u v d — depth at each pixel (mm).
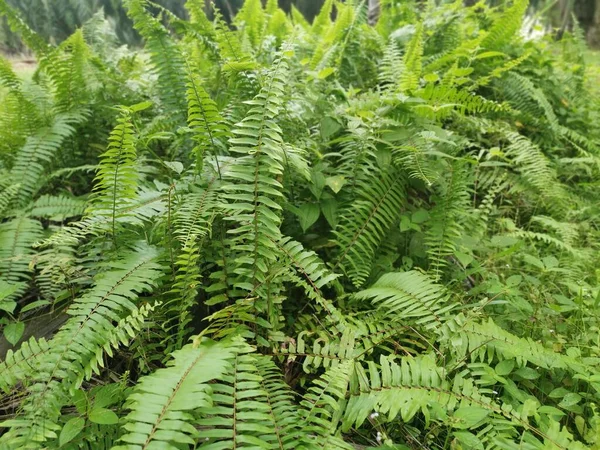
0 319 2311
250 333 2002
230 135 2367
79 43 3543
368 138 2775
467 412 1633
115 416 1548
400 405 1667
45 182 3252
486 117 4402
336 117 3078
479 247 2945
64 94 3559
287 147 2334
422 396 1716
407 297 2193
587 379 1769
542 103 4430
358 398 1754
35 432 1447
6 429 1918
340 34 4625
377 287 2373
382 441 1863
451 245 2688
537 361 1894
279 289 2150
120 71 4453
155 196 2494
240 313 1973
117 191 2211
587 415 1950
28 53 7199
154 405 1369
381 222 2895
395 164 2955
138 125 3266
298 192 2803
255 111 2004
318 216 2766
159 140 3600
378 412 1803
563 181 4418
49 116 3617
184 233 2111
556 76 5402
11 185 2980
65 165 3527
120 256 2258
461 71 3781
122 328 1774
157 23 3139
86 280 2344
